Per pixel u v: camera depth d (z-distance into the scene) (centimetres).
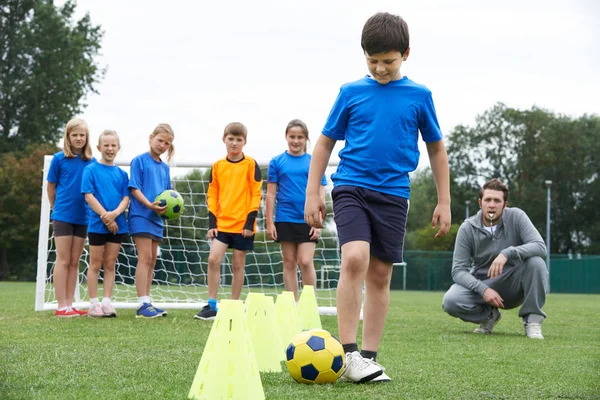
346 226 321
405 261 3328
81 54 3644
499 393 298
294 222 653
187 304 840
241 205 664
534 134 4919
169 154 707
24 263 3409
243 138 666
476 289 586
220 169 671
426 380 328
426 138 343
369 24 324
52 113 3503
